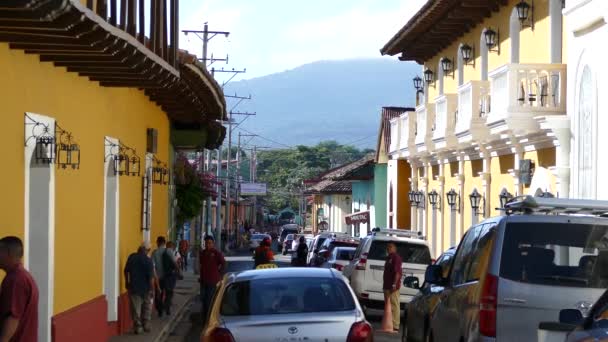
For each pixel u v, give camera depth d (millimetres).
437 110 33969
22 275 9609
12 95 12211
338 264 29141
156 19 16641
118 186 20141
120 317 20734
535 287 9773
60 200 14758
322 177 87500
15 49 12289
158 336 20516
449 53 36781
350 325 10625
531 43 27266
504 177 29312
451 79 36469
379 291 24188
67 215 15305
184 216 36469
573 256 9945
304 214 120125
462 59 35094
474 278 10797
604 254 9906
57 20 10664
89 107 16953
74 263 15945
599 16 21156
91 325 16891
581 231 10047
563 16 25219
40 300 14008
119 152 19953
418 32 35719
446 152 35844
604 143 21047
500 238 10086
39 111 13492
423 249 24359
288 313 10992
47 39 11703
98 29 11602
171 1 18281
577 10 22688
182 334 22484
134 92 22141
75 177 15867
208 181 39562
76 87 15820
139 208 23828
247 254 75688
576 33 23141
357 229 67250
